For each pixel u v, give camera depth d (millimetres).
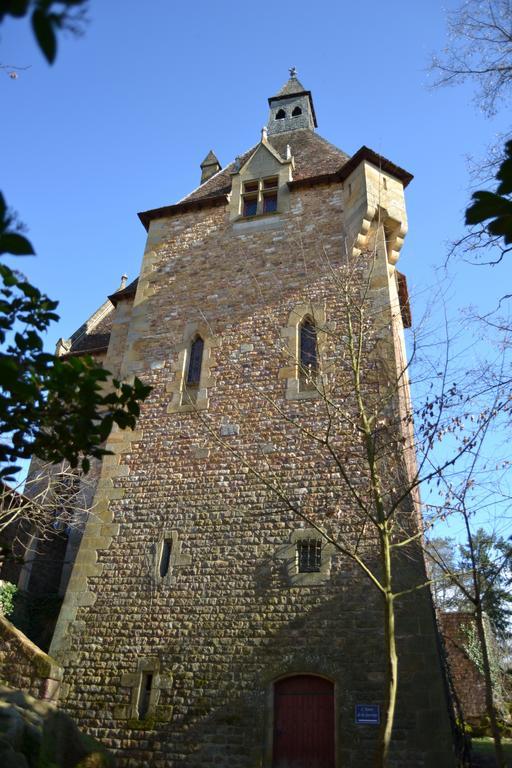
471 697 17328
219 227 15891
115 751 9930
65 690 10727
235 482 11922
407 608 9648
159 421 13297
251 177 16469
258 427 12367
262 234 15250
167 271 15648
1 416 5875
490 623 17875
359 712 9164
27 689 10430
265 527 11234
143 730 9992
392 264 14773
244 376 13156
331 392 10977
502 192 3264
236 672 10062
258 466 11883
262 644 10172
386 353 12039
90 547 12188
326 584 10312
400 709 9008
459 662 17844
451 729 8859
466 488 7922
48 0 2275
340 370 12258
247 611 10539
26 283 6152
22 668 10648
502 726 16031
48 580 15383
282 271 14352
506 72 7547
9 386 4441
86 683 10727
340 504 10828
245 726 9602
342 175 15312
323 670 9648
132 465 12914
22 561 7383
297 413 12195
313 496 11172
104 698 10500
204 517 11766
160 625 10914
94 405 5852
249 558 11039
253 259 14875
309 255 14312
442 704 8828
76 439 6027
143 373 14180
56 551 15727
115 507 12523
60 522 15641
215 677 10125
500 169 3236
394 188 14789
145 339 14711
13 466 6188
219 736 9633
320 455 11539
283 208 15531
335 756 9008
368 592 9992
